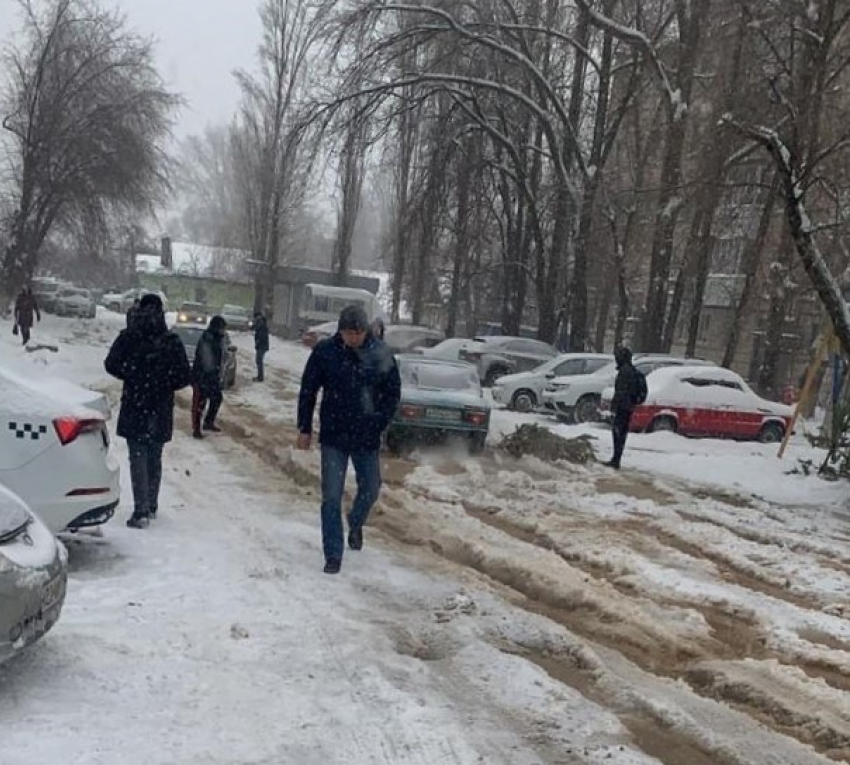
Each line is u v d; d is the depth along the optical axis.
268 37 49.56
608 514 10.42
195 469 11.04
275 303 55.19
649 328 29.66
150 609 5.69
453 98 30.80
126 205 39.72
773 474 14.87
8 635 4.15
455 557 7.96
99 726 4.09
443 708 4.65
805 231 13.43
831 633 6.66
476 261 43.28
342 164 27.11
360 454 7.24
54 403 6.53
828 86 19.84
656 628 6.34
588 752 4.29
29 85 37.84
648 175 35.16
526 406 23.64
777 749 4.52
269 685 4.72
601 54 33.34
